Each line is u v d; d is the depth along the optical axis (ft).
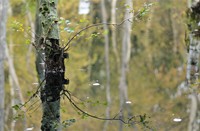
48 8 18.79
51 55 19.61
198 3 20.54
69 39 20.72
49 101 19.30
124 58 65.31
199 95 24.71
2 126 24.82
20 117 20.03
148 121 20.16
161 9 63.10
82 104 20.93
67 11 49.16
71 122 18.47
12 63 48.16
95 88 42.75
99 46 71.67
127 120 21.53
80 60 50.85
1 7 39.32
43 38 19.38
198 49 21.44
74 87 33.81
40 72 23.82
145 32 69.62
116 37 71.72
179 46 65.41
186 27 21.89
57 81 19.88
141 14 20.54
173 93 42.83
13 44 47.88
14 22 20.76
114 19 58.34
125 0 26.13
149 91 45.88
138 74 59.06
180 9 55.52
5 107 30.71
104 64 67.26
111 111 26.63
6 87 40.27
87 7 35.60
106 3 72.79
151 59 66.28
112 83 54.44
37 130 20.84
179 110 27.66
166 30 70.13
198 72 22.18
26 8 33.99
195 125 23.57
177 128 22.08
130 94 44.70
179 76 54.08
